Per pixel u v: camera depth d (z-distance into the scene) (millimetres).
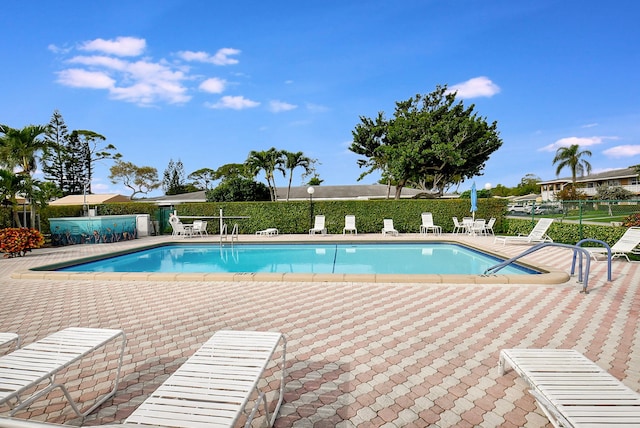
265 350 2727
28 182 15930
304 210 18438
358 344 3947
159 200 37125
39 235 12781
